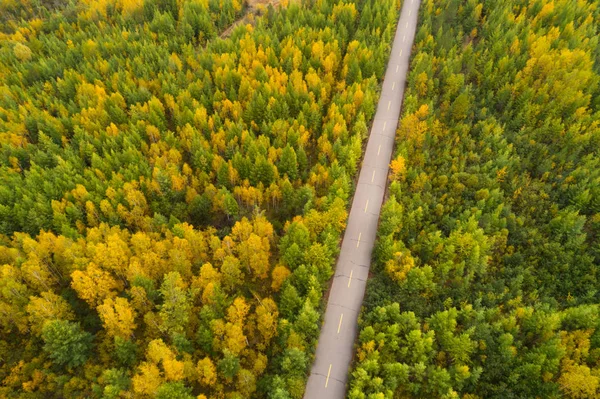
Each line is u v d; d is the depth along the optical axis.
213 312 58.97
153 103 94.25
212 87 103.00
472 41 112.75
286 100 93.25
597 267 63.06
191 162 87.12
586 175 73.44
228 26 138.38
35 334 61.69
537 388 51.50
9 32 149.50
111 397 50.56
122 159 84.38
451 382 53.62
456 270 63.62
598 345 54.31
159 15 130.12
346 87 100.44
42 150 91.25
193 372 54.09
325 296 66.25
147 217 71.94
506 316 59.53
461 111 86.31
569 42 100.31
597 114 83.00
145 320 58.69
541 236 68.38
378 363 55.44
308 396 56.16
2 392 56.41
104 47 119.56
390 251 64.56
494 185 74.75
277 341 59.53
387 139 90.44
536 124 86.50
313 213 67.62
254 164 79.31
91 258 64.69
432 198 73.94
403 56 112.31
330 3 126.50
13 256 67.06
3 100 105.19
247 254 65.69
